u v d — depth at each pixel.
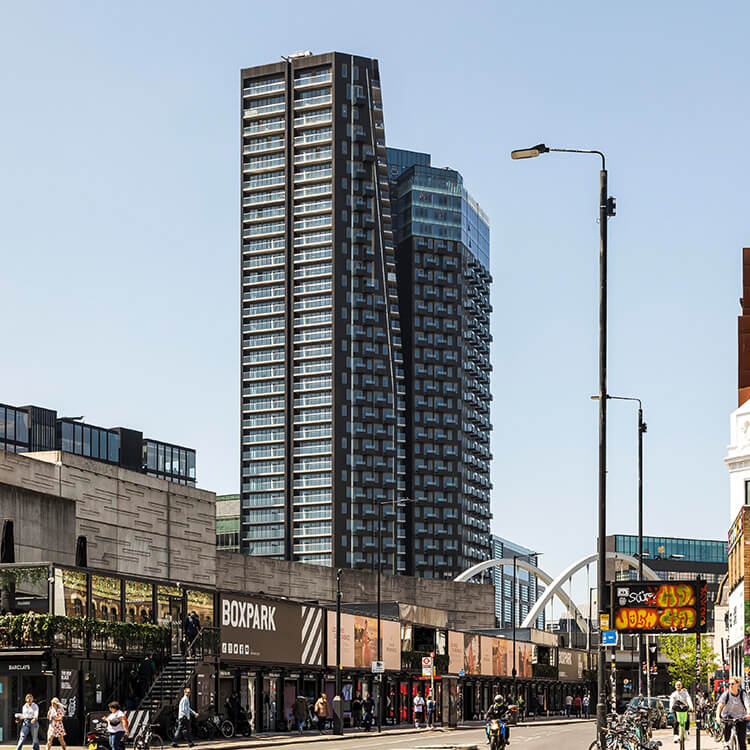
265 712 67.81
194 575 83.25
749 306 103.94
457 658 103.44
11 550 56.94
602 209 32.69
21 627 46.44
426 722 88.94
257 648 64.44
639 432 57.94
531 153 32.69
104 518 72.12
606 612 32.06
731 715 26.47
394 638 89.94
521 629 137.25
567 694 147.25
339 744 51.66
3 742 46.53
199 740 53.31
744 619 58.38
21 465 63.53
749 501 78.94
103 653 49.97
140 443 177.12
